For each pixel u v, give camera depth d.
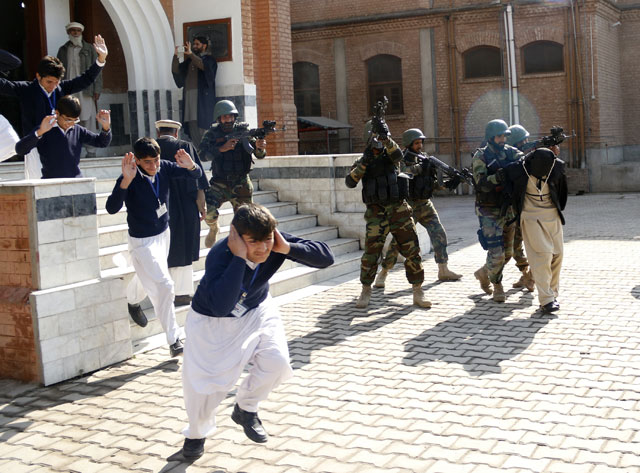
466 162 25.17
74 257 5.95
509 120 24.42
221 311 3.71
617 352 5.93
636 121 25.62
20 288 5.77
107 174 10.89
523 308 7.61
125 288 6.34
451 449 4.17
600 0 23.17
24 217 5.68
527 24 23.95
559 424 4.48
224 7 13.30
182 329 7.11
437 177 9.18
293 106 16.77
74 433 4.72
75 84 6.93
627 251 10.95
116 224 8.73
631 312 7.23
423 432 4.45
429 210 9.25
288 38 16.66
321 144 26.80
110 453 4.37
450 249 12.08
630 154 25.77
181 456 4.26
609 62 24.58
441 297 8.31
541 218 7.24
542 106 24.19
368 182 7.64
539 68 24.22
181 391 5.47
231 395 5.32
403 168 8.86
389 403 4.98
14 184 5.67
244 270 3.67
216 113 8.57
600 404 4.79
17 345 5.77
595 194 23.28
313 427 4.60
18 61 6.34
